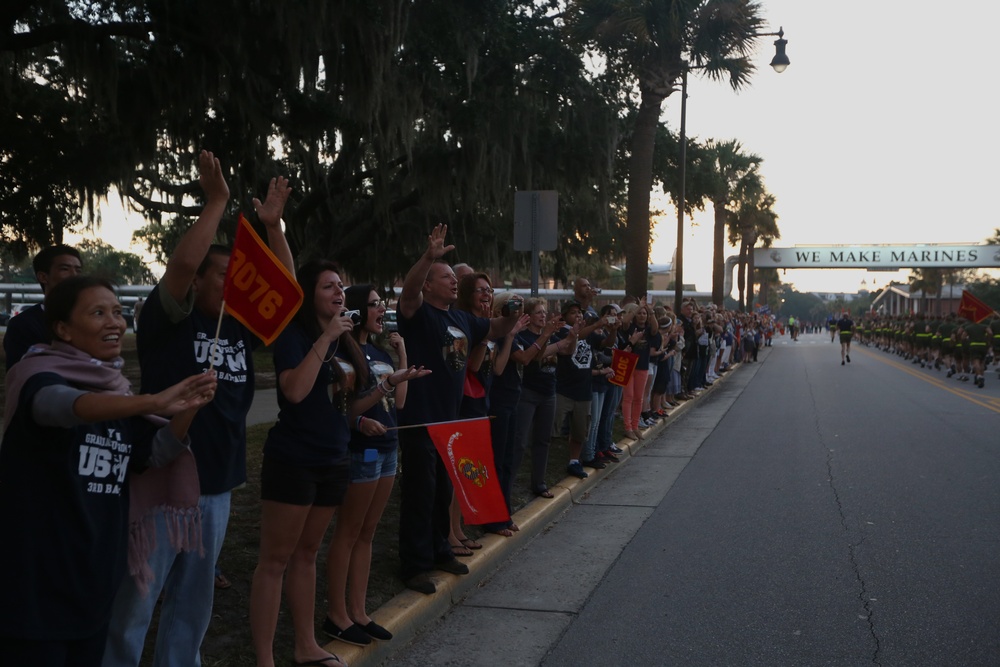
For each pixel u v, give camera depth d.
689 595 5.46
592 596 5.48
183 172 20.67
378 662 4.38
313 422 3.85
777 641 4.66
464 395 5.76
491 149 17.84
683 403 16.33
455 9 14.65
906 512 7.58
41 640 2.45
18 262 18.47
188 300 3.22
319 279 3.94
